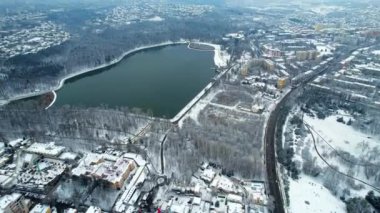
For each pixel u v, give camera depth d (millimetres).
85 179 186375
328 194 176125
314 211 161625
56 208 167750
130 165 197000
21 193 177500
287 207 163500
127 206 165625
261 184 183000
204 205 164750
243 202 167750
